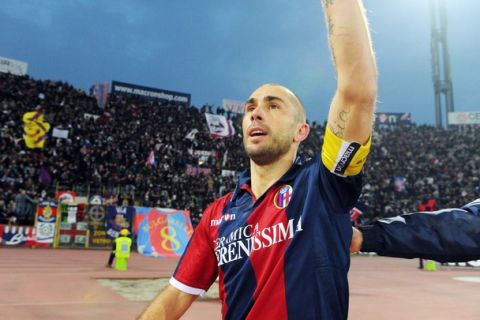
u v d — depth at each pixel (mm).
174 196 27266
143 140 32719
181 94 42875
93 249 21375
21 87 32344
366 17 1489
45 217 21078
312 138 40438
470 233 1528
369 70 1415
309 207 1580
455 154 41719
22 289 9156
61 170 25562
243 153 36375
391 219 1653
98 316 6969
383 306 9039
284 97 1850
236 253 1704
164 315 1959
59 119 30469
